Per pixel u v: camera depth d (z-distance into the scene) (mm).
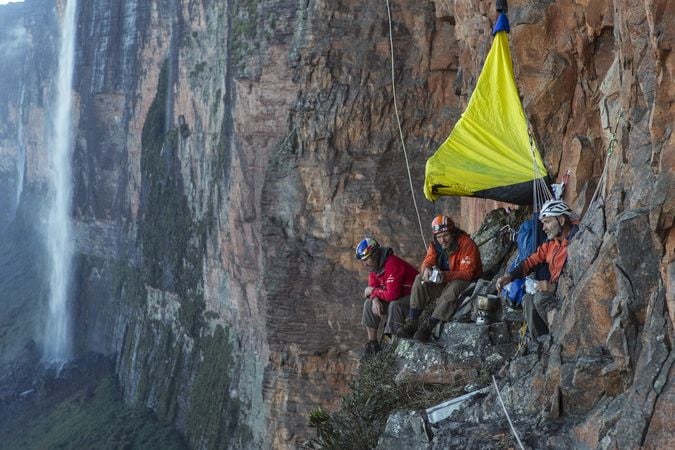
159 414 67062
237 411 51719
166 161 66750
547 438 8539
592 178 14242
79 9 93562
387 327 13977
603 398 8516
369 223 36719
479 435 9148
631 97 9203
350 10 35844
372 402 11641
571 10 15094
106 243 91562
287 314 39125
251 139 45125
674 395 7488
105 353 88312
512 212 16688
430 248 13164
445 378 11297
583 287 9078
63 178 103250
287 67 41500
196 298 60875
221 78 54656
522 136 14562
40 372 95125
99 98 87250
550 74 15328
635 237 8375
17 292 117812
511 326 11547
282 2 41219
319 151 37031
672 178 7727
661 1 7895
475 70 22016
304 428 39844
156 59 73938
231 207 50750
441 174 14484
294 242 38344
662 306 7941
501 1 15055
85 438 71938
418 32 34969
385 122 36000
